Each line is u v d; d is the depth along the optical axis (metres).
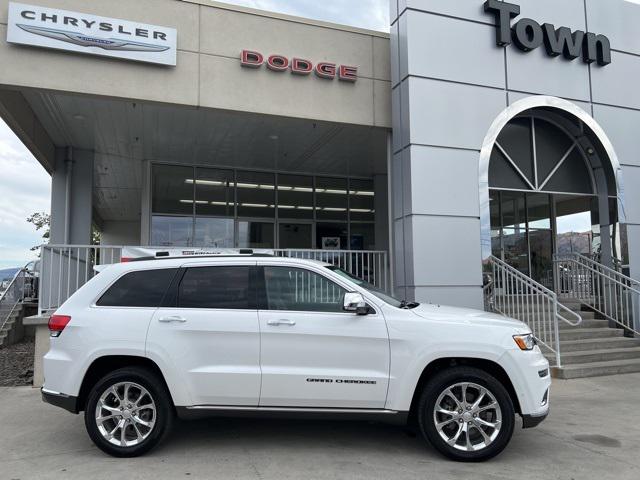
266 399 4.76
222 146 12.50
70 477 4.35
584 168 11.54
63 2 8.40
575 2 10.95
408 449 5.02
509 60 10.22
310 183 15.29
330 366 4.78
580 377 8.55
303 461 4.69
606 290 11.04
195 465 4.59
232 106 9.27
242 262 5.13
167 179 13.89
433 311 5.09
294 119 9.81
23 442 5.33
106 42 8.48
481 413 4.75
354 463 4.64
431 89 9.56
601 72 11.09
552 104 10.48
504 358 4.71
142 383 4.81
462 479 4.29
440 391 4.71
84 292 5.10
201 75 9.12
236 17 9.41
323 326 4.81
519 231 14.10
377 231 15.37
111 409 4.81
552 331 9.80
